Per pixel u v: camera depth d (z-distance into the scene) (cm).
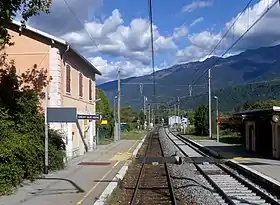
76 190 1630
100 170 2316
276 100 5278
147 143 5766
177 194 1716
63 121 2012
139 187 1928
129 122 11106
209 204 1459
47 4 1673
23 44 2577
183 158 3388
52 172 2188
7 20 1712
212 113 7656
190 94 6712
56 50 2580
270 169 2292
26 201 1400
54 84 2567
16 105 2053
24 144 1745
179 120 12312
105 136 6112
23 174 1734
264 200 1500
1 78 2166
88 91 3681
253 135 3619
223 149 4094
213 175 2308
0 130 1734
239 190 1752
